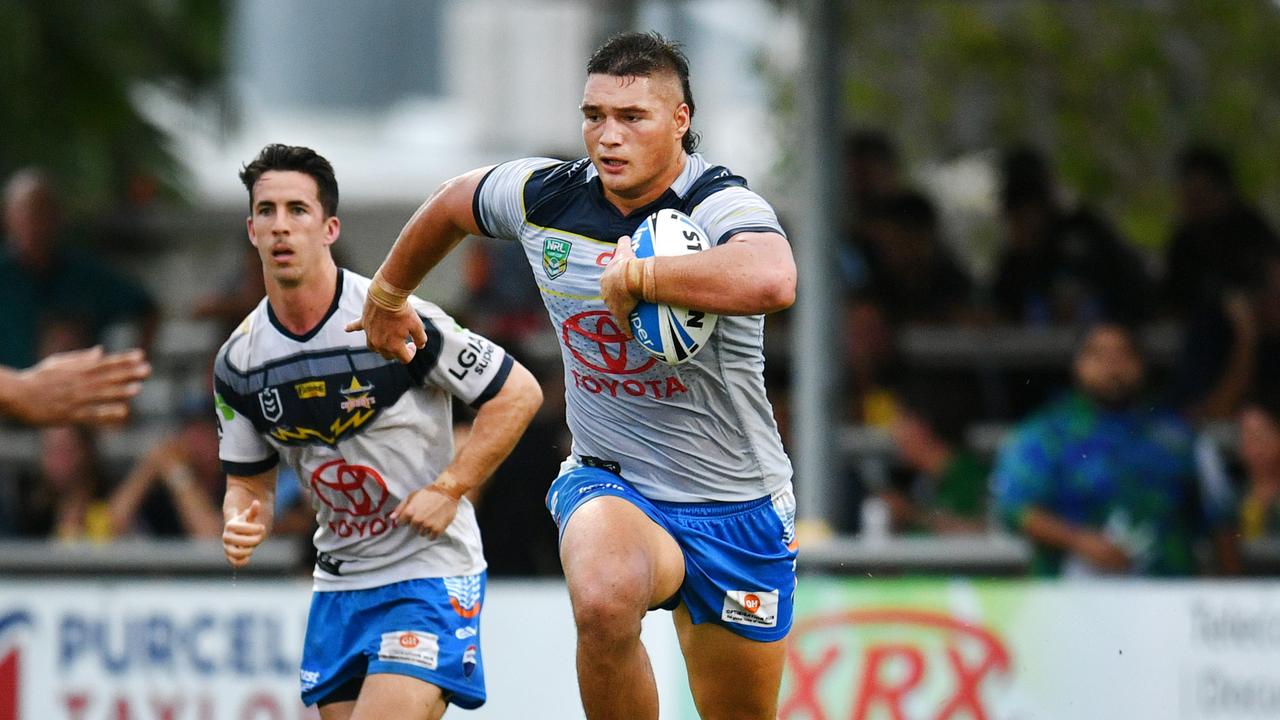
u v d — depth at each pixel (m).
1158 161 53.31
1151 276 35.25
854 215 34.25
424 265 16.53
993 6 53.66
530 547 26.91
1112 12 53.16
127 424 35.22
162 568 26.39
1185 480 27.84
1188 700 25.25
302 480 18.31
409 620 18.05
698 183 15.56
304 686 18.70
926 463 29.64
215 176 50.28
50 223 33.53
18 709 25.09
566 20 54.38
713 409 16.03
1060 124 53.38
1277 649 25.30
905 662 24.95
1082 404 28.06
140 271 42.75
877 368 31.28
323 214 17.55
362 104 65.19
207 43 43.41
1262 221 33.25
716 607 16.59
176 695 25.05
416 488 18.11
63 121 40.53
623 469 16.53
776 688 17.30
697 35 53.22
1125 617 25.19
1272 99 53.28
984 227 50.44
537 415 27.53
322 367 17.69
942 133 53.88
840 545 25.58
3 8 39.47
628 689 15.48
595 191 15.68
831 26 29.36
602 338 15.74
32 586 25.28
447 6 65.88
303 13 64.88
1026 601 25.12
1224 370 31.53
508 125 54.56
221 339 31.53
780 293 14.52
